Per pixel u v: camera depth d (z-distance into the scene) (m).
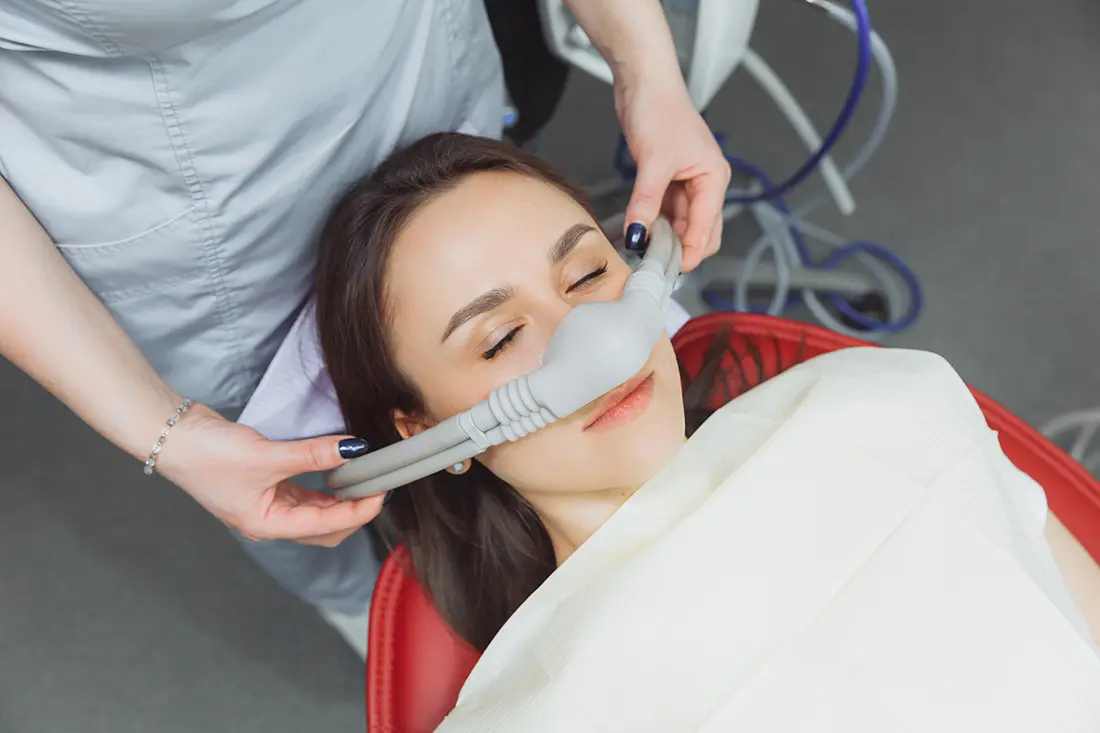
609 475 0.78
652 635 0.69
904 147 1.83
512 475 0.80
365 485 0.79
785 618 0.69
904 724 0.66
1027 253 1.68
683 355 1.03
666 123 0.90
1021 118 1.86
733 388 1.01
